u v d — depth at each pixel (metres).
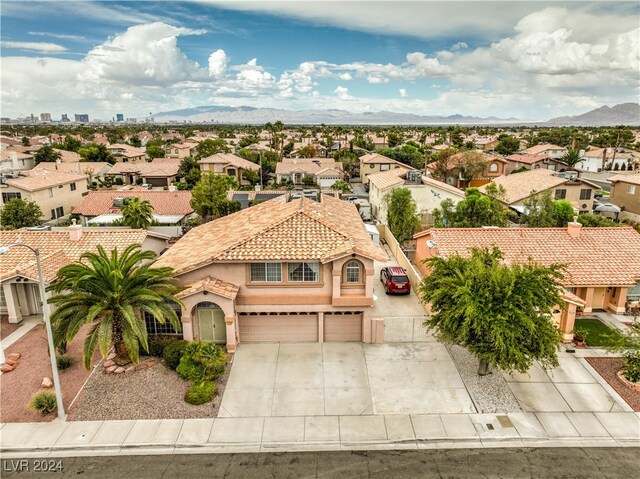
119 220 47.94
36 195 56.38
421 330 25.39
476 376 22.25
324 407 19.89
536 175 59.97
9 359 23.03
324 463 16.80
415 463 16.81
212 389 20.45
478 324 19.36
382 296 32.38
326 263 24.06
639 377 21.19
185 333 23.94
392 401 20.33
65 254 30.70
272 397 20.52
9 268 28.23
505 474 16.27
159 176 84.06
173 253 28.50
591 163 100.00
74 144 118.75
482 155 78.88
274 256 23.66
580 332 26.22
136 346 20.81
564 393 20.95
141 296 21.23
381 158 84.19
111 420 18.92
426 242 34.88
